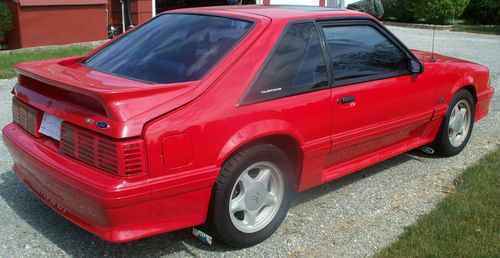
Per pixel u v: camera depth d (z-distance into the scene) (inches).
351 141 167.8
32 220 155.3
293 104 146.0
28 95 144.7
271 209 148.6
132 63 149.8
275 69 143.9
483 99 232.1
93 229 124.7
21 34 462.3
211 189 131.4
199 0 668.7
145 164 118.3
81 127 124.3
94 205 118.6
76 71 146.6
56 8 479.5
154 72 141.9
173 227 127.0
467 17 1000.2
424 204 174.6
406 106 187.6
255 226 144.4
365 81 170.2
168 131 120.6
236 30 148.0
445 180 195.9
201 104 127.6
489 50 601.0
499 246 140.7
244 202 140.8
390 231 155.3
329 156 164.6
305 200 176.1
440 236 146.3
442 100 205.5
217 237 138.8
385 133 181.8
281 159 145.4
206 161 127.5
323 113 155.2
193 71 136.9
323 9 174.1
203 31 152.4
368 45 175.8
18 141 145.9
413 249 140.0
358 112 167.8
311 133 152.9
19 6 455.8
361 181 193.8
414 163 213.9
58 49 465.4
